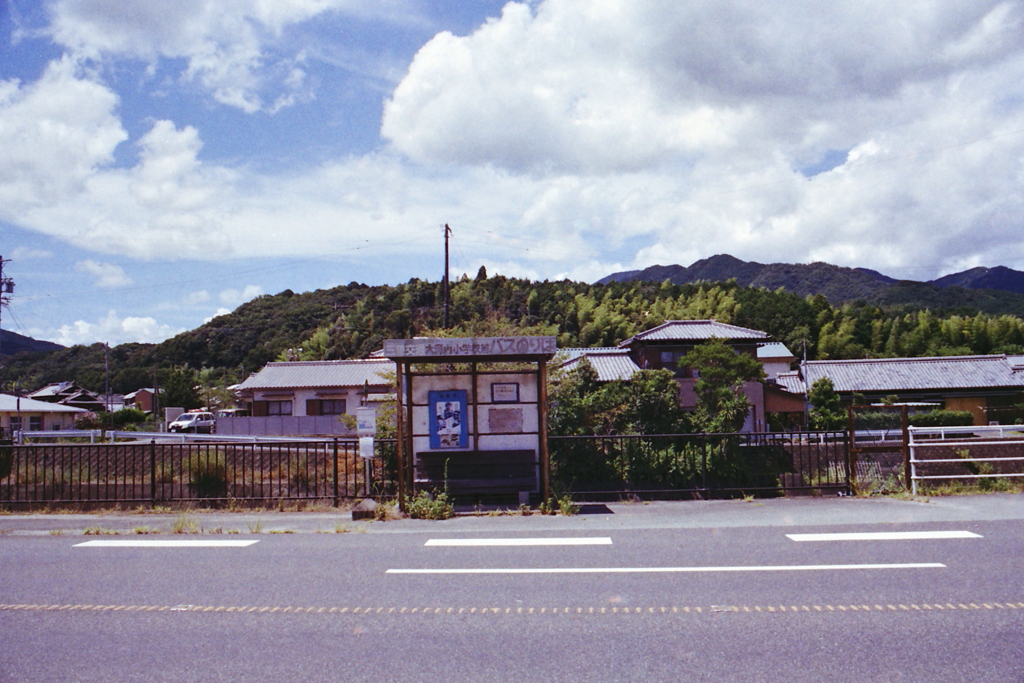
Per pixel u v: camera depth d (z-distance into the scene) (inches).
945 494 433.7
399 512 395.9
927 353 2362.2
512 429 451.2
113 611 221.1
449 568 268.2
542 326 852.0
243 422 1369.3
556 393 673.6
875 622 199.0
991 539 297.9
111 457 645.3
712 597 224.7
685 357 1075.9
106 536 350.0
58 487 535.2
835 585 234.7
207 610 220.7
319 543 321.4
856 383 1561.3
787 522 349.4
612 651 180.7
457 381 456.8
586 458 585.0
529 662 174.1
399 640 191.3
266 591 240.7
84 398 2244.1
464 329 847.7
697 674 165.2
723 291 3302.2
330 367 1561.3
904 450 444.5
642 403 760.3
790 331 2662.4
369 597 231.5
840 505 399.5
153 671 172.9
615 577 250.5
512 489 423.5
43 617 216.2
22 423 1652.3
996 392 1521.9
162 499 450.0
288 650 185.5
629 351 1412.4
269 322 3499.0
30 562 290.7
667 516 377.4
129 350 3673.7
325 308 3631.9
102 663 178.5
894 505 394.9
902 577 242.2
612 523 359.9
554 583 244.4
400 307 2972.4
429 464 437.7
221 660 179.3
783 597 223.1
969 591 225.1
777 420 1321.4
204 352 3334.2
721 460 592.4
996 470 615.2
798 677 162.9
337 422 1360.7
